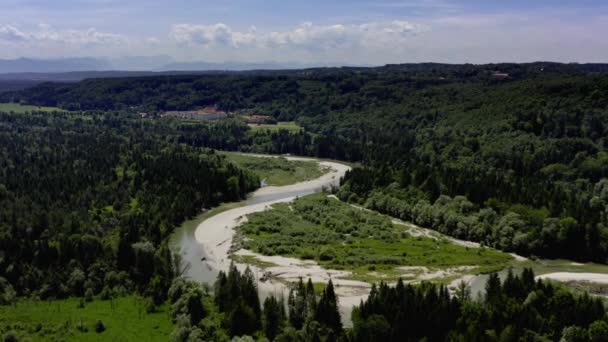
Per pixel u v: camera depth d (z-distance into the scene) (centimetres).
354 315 10281
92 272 12812
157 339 10231
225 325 10431
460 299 10775
